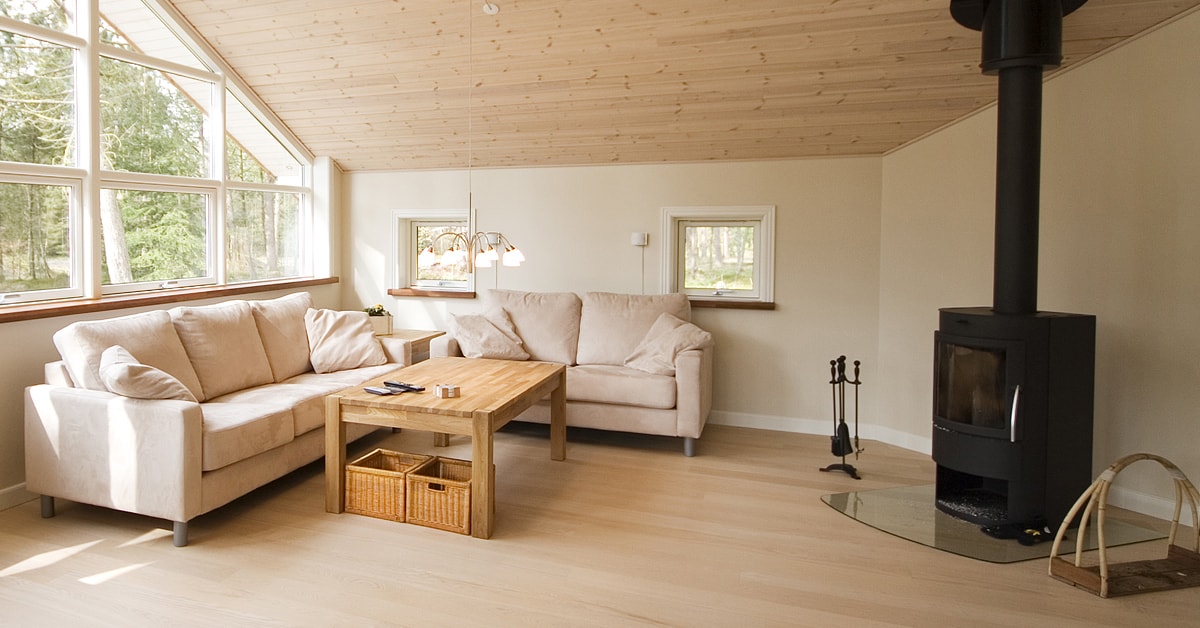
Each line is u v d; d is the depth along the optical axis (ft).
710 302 16.05
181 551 8.91
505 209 17.58
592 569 8.60
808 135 14.49
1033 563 8.90
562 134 15.66
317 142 17.44
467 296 17.79
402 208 18.37
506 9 11.91
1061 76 11.52
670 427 13.48
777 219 15.64
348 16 12.77
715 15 11.41
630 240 16.63
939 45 11.38
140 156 13.39
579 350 15.78
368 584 8.11
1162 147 10.05
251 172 16.40
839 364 13.04
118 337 10.27
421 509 9.89
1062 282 11.60
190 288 14.47
